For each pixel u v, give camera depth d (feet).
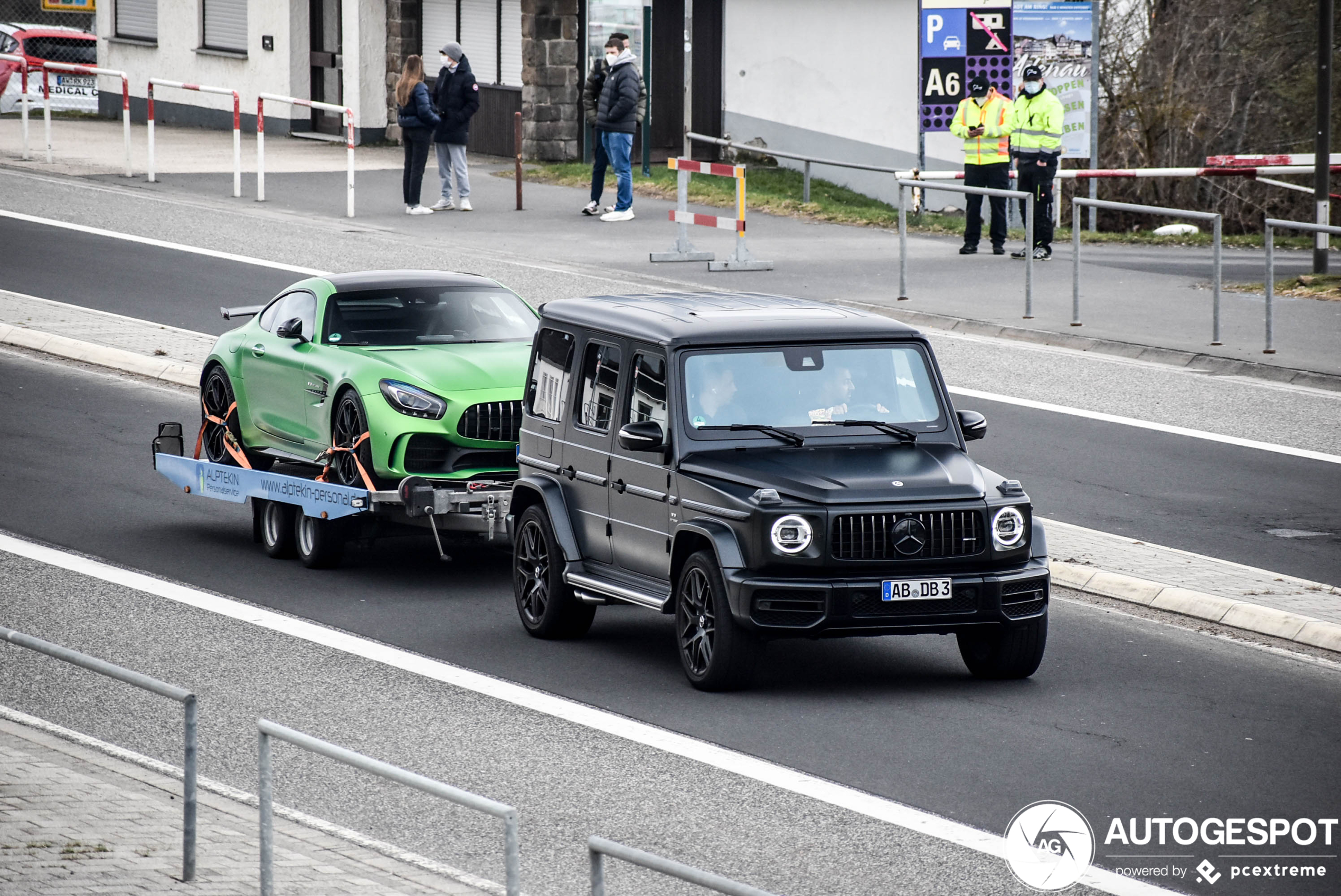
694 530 86.58
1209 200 315.37
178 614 102.68
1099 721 83.10
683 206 217.56
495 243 227.40
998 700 86.74
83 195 257.34
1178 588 104.83
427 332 120.16
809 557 83.46
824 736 80.74
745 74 310.04
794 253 228.22
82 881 58.85
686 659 88.99
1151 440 145.18
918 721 83.05
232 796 72.02
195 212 246.06
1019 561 86.69
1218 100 317.83
